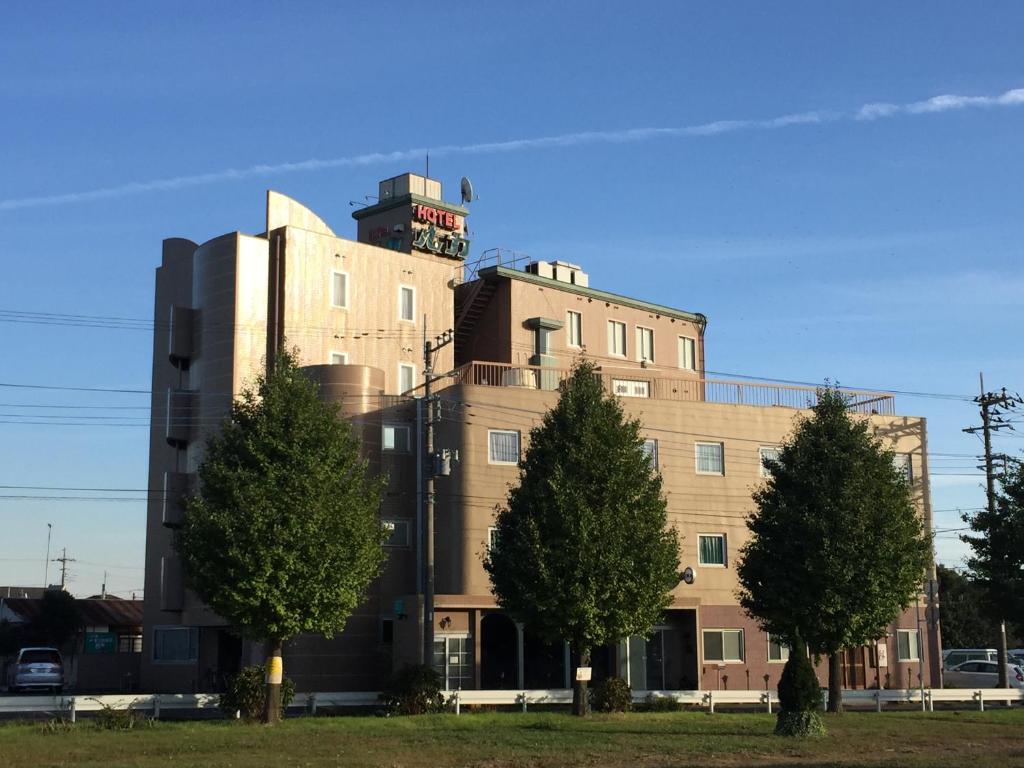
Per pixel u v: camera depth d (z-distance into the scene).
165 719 32.12
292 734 27.41
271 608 29.50
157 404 52.62
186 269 53.06
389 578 44.47
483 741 26.69
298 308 48.97
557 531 33.16
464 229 59.78
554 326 56.56
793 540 36.41
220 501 30.25
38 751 23.38
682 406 47.59
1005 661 48.06
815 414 38.69
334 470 31.12
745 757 24.89
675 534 34.72
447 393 44.81
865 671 48.28
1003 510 43.56
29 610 70.94
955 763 23.20
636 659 43.56
